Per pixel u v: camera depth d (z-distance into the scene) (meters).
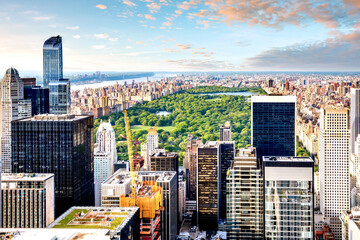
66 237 160.25
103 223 192.62
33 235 160.25
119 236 175.12
